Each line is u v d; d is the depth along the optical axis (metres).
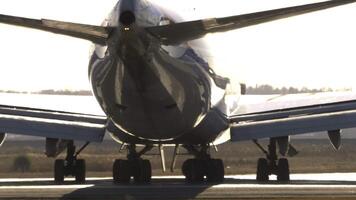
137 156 111.38
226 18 80.12
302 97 124.06
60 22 79.12
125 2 81.25
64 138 106.88
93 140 107.94
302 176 135.25
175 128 98.00
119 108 93.06
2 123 106.12
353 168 171.88
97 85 92.44
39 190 89.81
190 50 94.38
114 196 80.31
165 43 85.00
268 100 130.88
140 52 83.81
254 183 107.94
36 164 174.75
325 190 85.94
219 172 112.69
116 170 110.44
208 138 108.81
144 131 98.00
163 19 87.06
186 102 95.12
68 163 114.69
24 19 77.69
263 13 78.00
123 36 81.44
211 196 79.44
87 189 91.44
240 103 124.19
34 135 105.94
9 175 150.88
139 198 77.94
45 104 114.69
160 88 89.94
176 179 125.56
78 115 110.94
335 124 106.75
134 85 88.44
